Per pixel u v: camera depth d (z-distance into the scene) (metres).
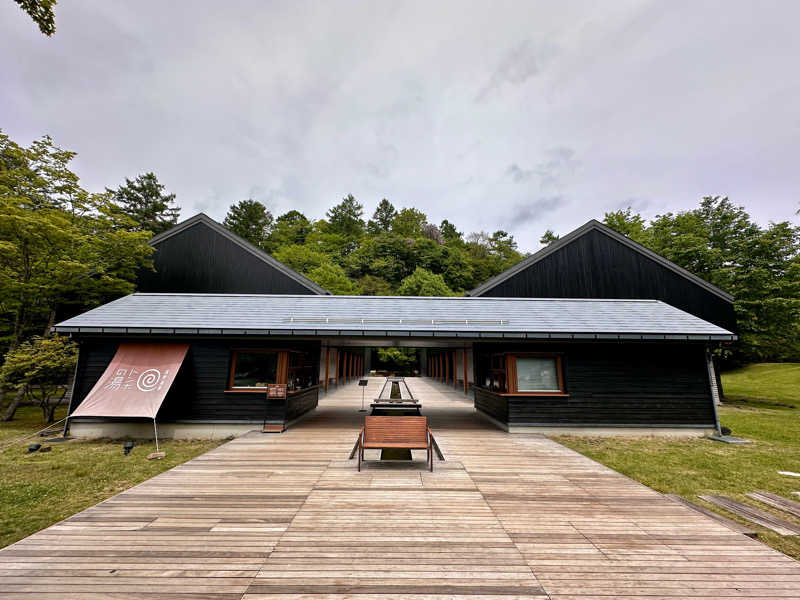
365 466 5.52
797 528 3.85
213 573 2.64
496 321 8.87
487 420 9.77
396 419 5.60
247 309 9.38
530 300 10.72
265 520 3.59
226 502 4.05
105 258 12.32
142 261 13.26
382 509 3.92
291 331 8.12
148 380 7.77
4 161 11.03
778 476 5.67
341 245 47.69
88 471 5.82
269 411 8.21
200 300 9.95
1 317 12.13
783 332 16.69
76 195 11.82
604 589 2.50
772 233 16.95
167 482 4.72
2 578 2.53
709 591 2.50
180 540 3.15
